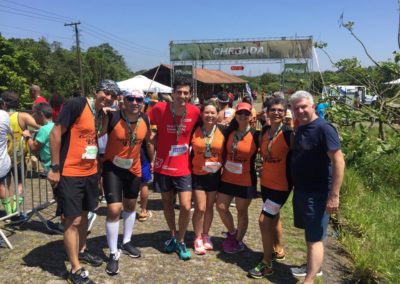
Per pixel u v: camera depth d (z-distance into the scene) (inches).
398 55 352.5
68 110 138.7
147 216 225.1
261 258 175.8
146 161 214.4
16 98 227.1
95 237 192.5
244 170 169.5
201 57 679.7
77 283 143.9
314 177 140.1
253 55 658.2
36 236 189.5
